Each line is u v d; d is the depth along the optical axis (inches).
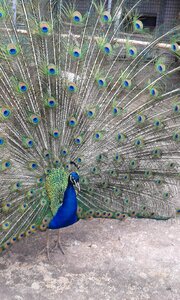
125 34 109.5
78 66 105.0
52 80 102.6
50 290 93.7
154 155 111.1
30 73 101.2
